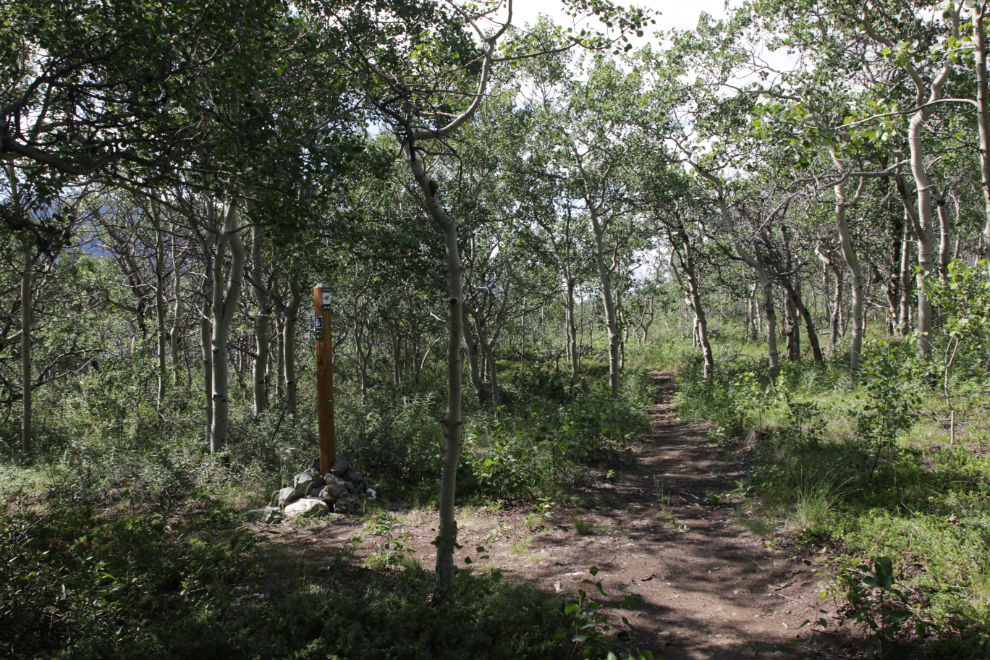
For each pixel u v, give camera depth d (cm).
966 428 816
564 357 2895
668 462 962
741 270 2233
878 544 489
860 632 386
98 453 914
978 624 359
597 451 952
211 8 505
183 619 401
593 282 2259
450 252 446
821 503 582
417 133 478
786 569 500
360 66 615
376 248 1055
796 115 702
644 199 1590
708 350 1706
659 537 615
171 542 556
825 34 1294
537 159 1603
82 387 1474
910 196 1442
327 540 626
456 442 458
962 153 1123
